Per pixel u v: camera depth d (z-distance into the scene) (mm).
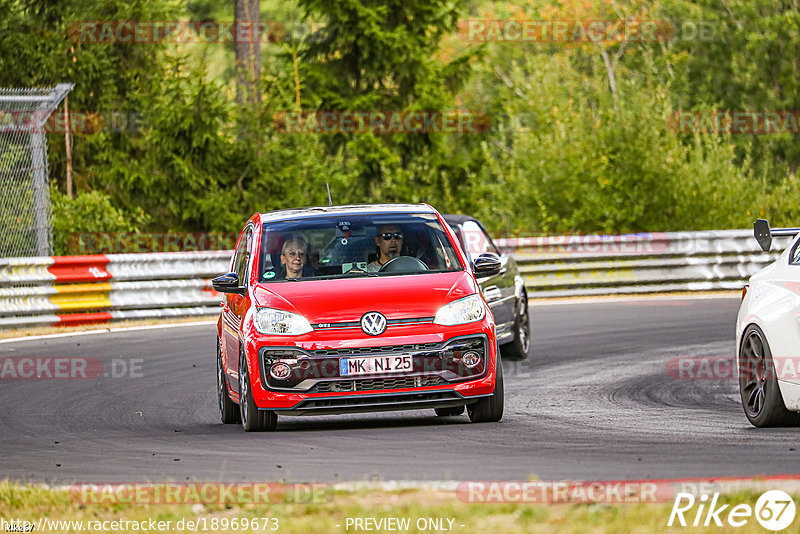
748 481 22609
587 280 84500
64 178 108438
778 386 31656
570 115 115812
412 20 137000
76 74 108500
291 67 131750
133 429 37062
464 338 33375
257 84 113688
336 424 36719
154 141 106875
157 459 29938
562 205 112125
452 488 23078
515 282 53781
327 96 132875
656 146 109062
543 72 122688
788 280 32031
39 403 43438
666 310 73125
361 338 32969
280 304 33875
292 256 36125
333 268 35969
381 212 37906
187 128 105875
